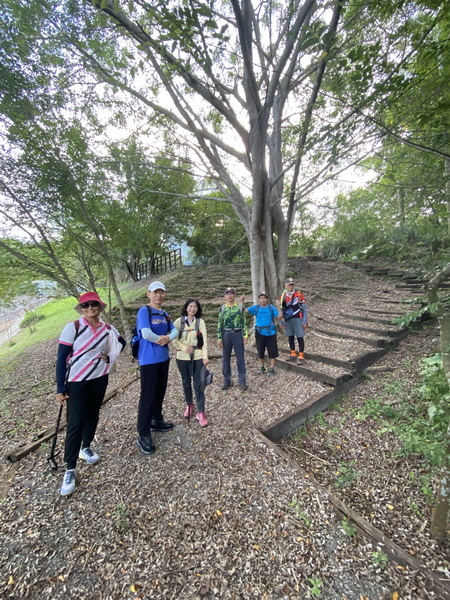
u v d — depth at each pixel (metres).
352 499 2.49
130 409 3.83
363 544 1.92
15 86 4.04
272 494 2.33
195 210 11.64
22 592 1.68
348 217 5.48
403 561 1.80
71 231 5.08
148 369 2.82
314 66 4.03
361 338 5.41
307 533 2.00
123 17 2.88
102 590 1.68
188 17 1.89
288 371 4.77
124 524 2.09
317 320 7.11
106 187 5.46
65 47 4.29
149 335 2.76
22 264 4.89
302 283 10.69
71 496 2.38
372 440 3.25
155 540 1.98
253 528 2.04
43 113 4.48
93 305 2.50
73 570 1.79
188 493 2.37
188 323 3.32
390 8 2.38
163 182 7.48
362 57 1.94
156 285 3.06
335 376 4.11
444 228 3.30
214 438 3.10
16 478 2.64
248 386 4.35
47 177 4.36
